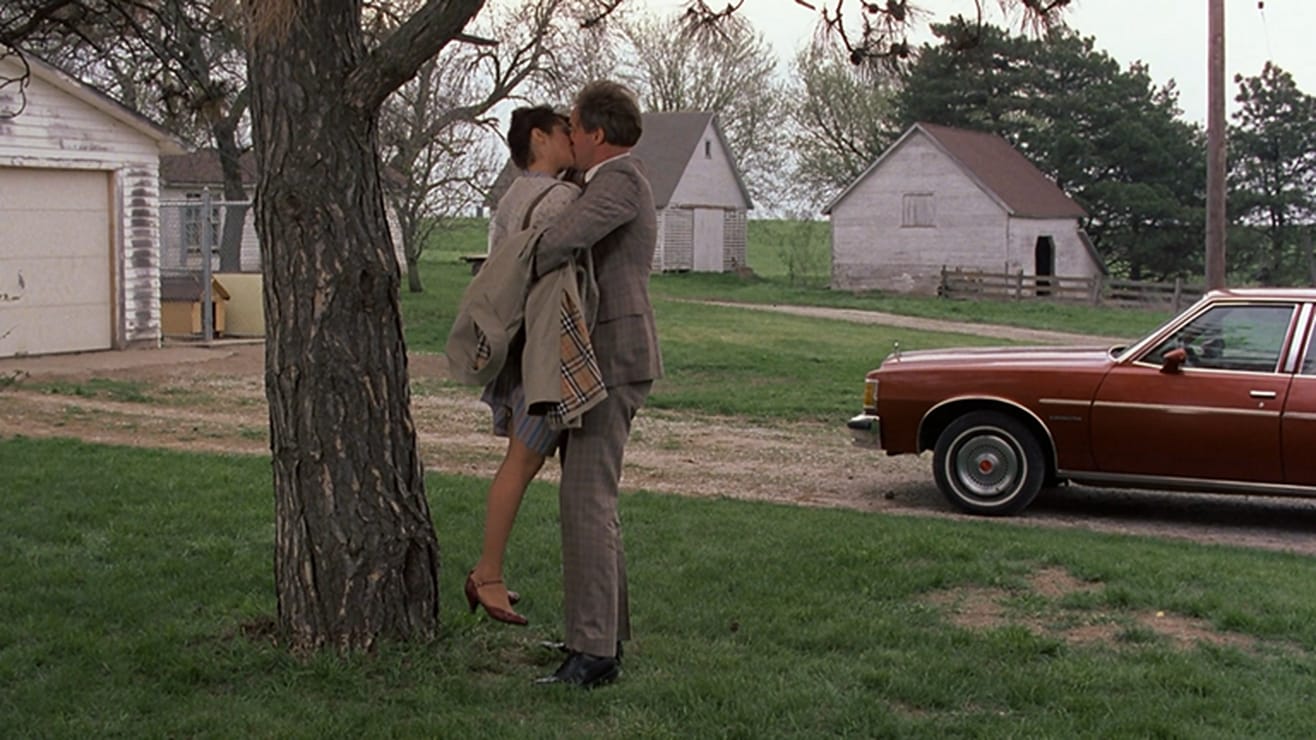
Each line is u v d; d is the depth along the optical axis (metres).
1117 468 10.10
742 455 13.38
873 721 4.72
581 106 4.89
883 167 50.59
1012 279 47.88
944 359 10.75
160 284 23.39
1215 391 9.79
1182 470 9.94
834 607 6.40
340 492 5.04
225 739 4.42
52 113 20.14
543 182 4.83
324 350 4.98
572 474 4.94
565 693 4.88
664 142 57.97
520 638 5.63
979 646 5.75
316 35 4.88
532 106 5.07
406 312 31.06
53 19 8.73
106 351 21.23
